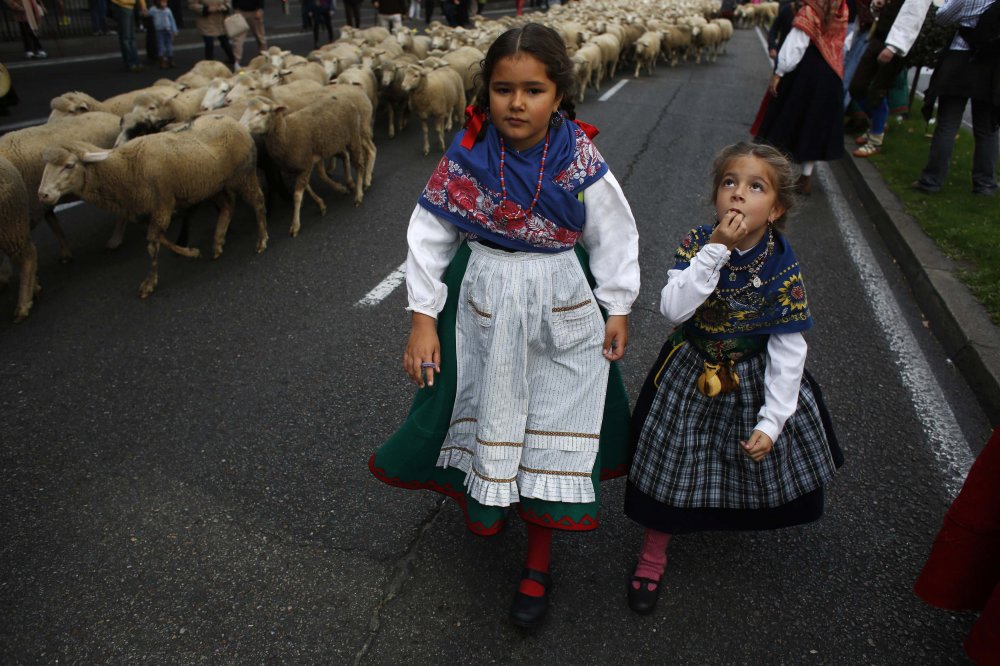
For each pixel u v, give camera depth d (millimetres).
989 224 5379
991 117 5848
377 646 2176
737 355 2135
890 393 3545
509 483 2068
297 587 2373
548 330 2037
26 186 4211
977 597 1988
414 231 2029
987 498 1879
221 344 3836
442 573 2441
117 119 5242
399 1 15047
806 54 6086
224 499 2750
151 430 3135
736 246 2047
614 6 18859
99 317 4105
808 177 6543
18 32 15219
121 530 2598
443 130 8000
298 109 5734
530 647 2188
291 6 26953
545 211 1924
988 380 3504
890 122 8766
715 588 2412
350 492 2797
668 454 2191
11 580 2383
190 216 5004
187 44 17016
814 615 2324
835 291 4684
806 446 2186
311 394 3412
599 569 2490
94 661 2117
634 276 2023
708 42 15633
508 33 1789
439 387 2162
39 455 2971
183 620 2250
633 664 2146
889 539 2637
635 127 9164
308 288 4523
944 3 5699
